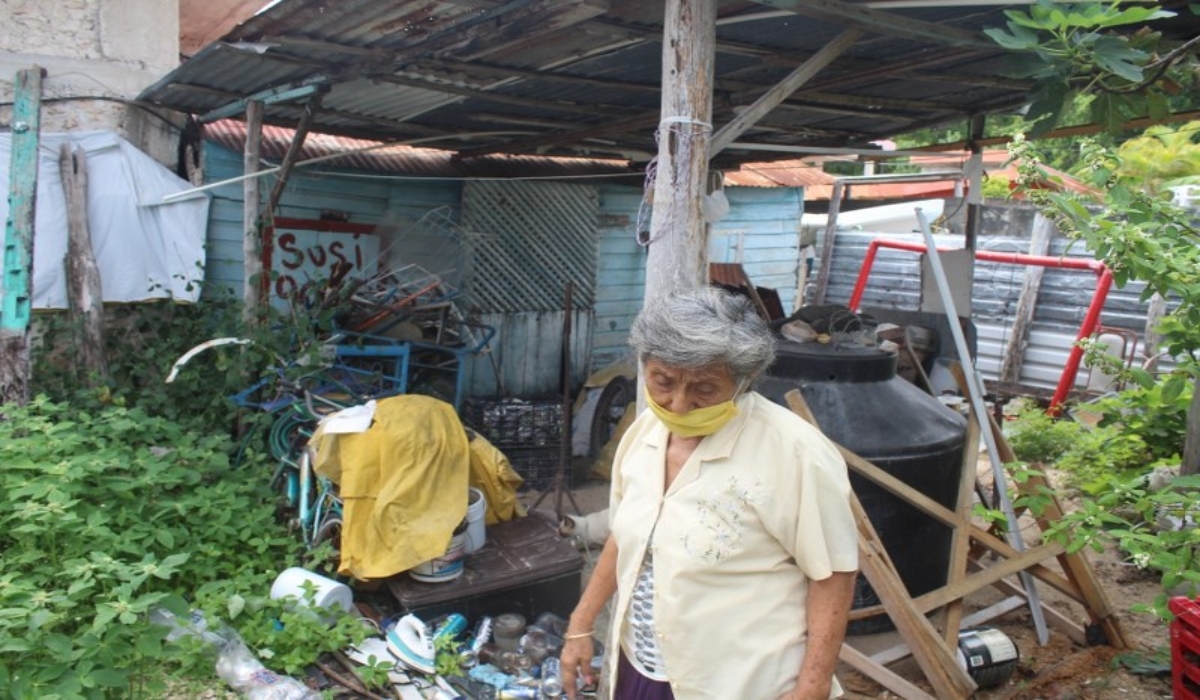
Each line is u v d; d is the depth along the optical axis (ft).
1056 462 23.43
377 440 13.85
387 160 25.52
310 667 12.17
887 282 36.04
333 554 13.84
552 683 11.95
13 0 19.69
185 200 21.61
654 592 6.51
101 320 19.70
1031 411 27.14
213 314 21.40
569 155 27.96
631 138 25.03
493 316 26.22
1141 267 9.50
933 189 39.42
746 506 6.15
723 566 6.18
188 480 14.60
